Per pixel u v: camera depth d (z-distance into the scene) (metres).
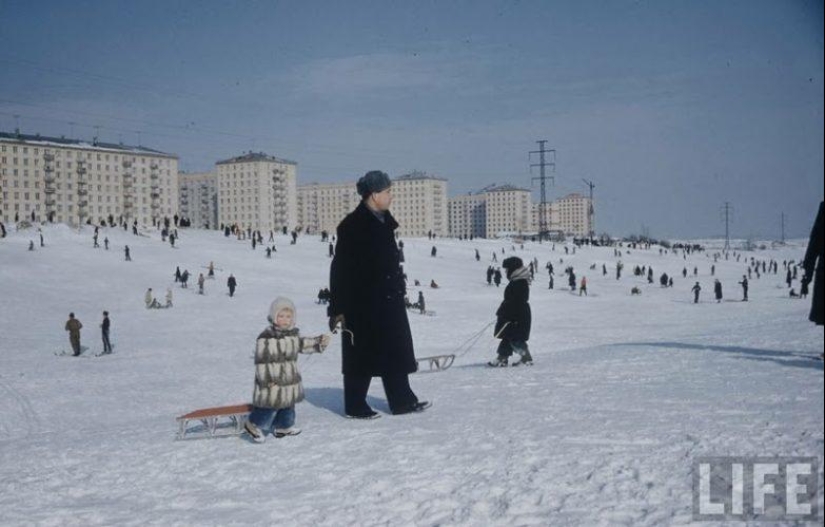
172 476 5.96
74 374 22.16
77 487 5.85
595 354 13.45
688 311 39.34
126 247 55.91
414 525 4.24
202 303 43.12
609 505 4.16
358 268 7.63
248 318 37.69
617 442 5.47
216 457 6.44
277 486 5.37
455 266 70.50
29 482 6.06
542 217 135.12
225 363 24.02
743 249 195.38
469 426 6.61
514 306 11.98
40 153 146.50
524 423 6.51
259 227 182.62
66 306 40.00
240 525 4.55
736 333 16.55
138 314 38.84
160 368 23.14
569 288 63.69
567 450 5.38
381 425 7.14
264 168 182.75
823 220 8.75
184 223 83.81
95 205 155.50
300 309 40.50
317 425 7.48
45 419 15.13
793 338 13.16
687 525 3.70
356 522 4.40
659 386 8.14
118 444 7.52
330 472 5.55
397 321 7.74
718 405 6.59
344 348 7.77
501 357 12.10
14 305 38.75
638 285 68.81
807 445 4.84
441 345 26.83
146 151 166.88
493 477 4.94
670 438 5.42
